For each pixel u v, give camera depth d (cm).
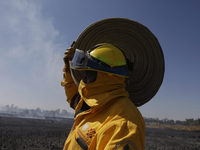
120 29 131
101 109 82
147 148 1252
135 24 129
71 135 94
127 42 135
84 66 90
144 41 131
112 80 88
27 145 1050
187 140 1947
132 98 127
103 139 68
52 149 977
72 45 141
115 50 94
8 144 1036
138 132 68
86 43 130
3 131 1587
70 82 146
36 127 2305
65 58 140
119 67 90
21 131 1698
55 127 2591
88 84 90
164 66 133
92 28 128
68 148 87
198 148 1394
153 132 2956
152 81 132
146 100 132
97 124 77
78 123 94
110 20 128
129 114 73
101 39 131
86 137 76
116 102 79
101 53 89
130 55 138
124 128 67
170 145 1460
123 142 62
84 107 96
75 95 145
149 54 131
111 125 69
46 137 1395
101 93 86
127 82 116
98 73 89
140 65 132
